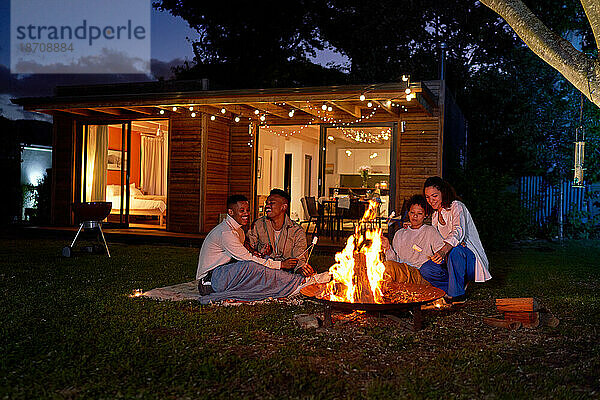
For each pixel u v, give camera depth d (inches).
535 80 562.9
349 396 106.7
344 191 641.0
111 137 543.5
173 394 107.7
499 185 396.8
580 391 112.2
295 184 630.5
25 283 225.5
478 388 113.1
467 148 576.7
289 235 206.5
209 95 350.3
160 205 501.7
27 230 440.1
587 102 473.1
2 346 135.8
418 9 701.3
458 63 703.7
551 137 543.5
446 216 192.5
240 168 454.9
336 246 351.3
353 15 711.1
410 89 303.0
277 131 567.5
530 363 130.4
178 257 321.7
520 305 162.2
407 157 396.2
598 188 495.8
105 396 106.3
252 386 112.7
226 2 695.1
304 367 123.1
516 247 416.8
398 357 134.0
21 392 106.9
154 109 437.1
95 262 293.3
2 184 597.3
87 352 131.3
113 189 522.3
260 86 705.6
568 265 308.0
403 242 198.8
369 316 173.8
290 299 194.1
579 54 151.4
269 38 711.1
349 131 557.9
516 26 159.2
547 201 497.4
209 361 124.6
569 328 161.0
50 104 401.4
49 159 671.8
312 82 722.8
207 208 427.2
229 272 192.1
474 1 697.6
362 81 710.5
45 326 155.3
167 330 154.3
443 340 148.6
